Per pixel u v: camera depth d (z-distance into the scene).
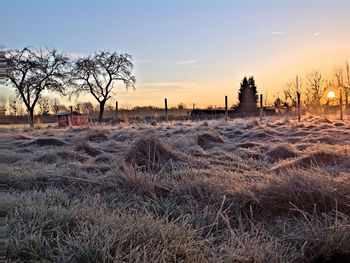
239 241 4.52
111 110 46.56
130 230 4.50
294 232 5.07
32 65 40.28
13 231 4.66
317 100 50.31
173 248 4.34
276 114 39.81
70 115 32.03
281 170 7.94
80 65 44.81
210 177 7.18
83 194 6.73
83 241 4.40
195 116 38.41
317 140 13.73
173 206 5.96
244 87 60.59
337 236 4.76
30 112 40.34
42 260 4.18
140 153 9.21
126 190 6.93
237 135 16.55
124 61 45.84
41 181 7.50
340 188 5.88
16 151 11.98
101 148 12.46
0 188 3.80
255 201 5.99
